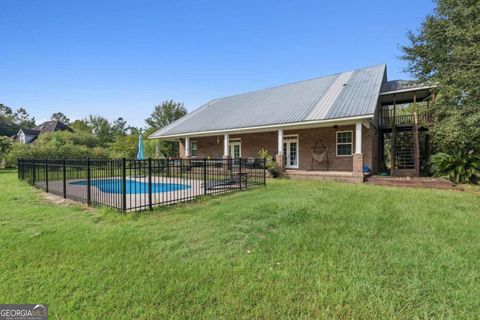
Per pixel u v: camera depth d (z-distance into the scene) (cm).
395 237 356
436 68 992
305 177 1160
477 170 905
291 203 565
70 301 206
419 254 297
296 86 1781
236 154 1786
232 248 319
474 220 442
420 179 941
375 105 1035
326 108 1185
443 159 978
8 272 253
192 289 224
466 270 259
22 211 514
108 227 406
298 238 348
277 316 189
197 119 1905
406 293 218
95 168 598
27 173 1039
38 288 225
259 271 257
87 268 263
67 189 794
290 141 1523
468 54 810
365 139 1234
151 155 2333
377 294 216
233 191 777
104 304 203
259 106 1648
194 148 2020
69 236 357
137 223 429
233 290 223
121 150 2573
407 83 1215
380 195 682
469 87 802
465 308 198
